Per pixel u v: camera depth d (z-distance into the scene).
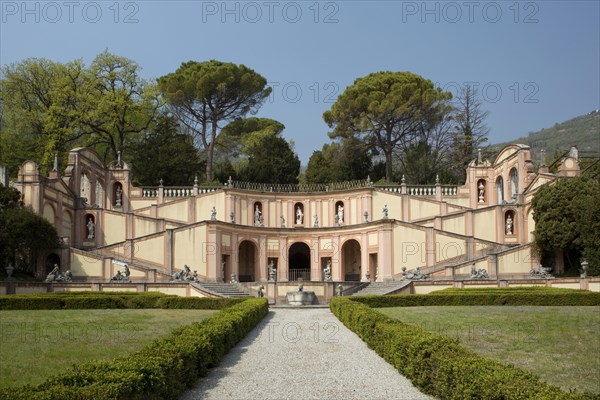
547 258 49.25
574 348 18.25
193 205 58.62
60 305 33.16
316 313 33.44
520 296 34.47
